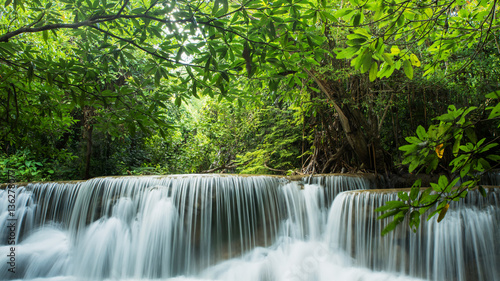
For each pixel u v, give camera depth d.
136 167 12.56
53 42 7.07
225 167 11.98
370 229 5.80
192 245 6.45
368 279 5.33
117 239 6.67
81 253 6.74
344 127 8.55
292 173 10.06
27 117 3.18
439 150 1.16
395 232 5.55
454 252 5.09
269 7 2.18
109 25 2.69
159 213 6.62
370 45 1.66
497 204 4.91
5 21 5.53
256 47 2.35
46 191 7.52
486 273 4.82
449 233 5.17
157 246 6.50
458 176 1.20
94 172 10.98
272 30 2.20
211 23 2.21
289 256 6.43
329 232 6.52
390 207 1.20
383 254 5.61
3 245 7.11
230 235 6.59
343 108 8.16
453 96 8.74
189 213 6.57
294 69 2.78
